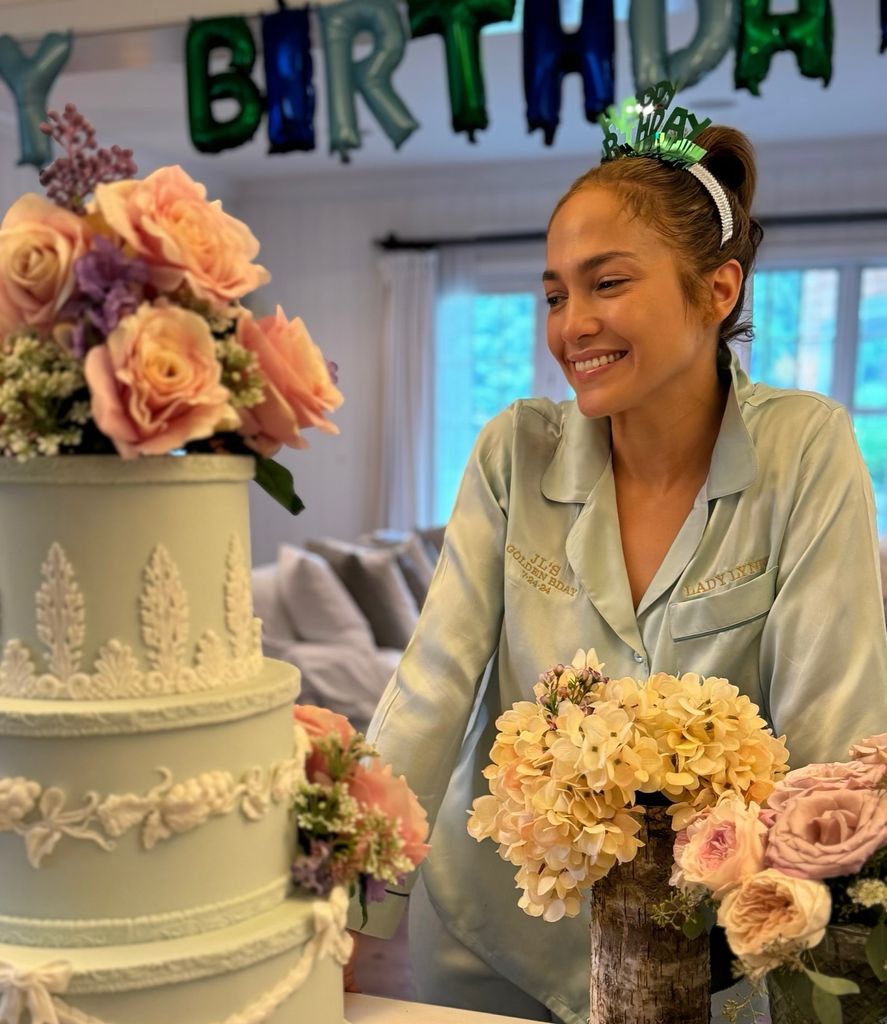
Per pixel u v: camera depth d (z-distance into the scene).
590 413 1.07
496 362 6.38
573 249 1.04
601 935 0.89
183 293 0.72
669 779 0.84
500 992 1.27
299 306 6.59
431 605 1.21
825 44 2.02
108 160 0.73
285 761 0.81
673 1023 0.87
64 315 0.69
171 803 0.72
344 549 4.40
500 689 1.22
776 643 1.07
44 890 0.73
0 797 0.71
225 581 0.78
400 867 0.83
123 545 0.73
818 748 1.02
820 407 1.11
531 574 1.19
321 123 5.18
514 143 5.58
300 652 3.90
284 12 2.38
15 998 0.69
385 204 6.38
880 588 1.05
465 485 1.26
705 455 1.16
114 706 0.72
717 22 2.05
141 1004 0.71
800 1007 0.78
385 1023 0.98
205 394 0.69
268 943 0.75
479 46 2.25
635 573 1.17
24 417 0.70
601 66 2.19
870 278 5.74
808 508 1.06
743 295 1.15
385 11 2.30
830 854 0.74
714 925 0.87
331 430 0.79
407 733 1.15
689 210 1.04
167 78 4.31
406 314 6.28
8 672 0.74
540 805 0.85
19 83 2.64
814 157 5.59
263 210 6.61
